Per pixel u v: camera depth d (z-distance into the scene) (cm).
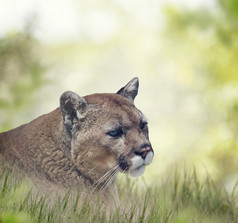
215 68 2577
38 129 970
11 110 1251
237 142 2462
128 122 978
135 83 1072
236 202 1199
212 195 1180
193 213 1008
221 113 2611
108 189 995
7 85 1327
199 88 2691
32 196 885
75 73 3728
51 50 3556
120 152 967
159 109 3469
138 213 969
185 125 3014
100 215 898
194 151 2678
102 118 967
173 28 2645
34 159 942
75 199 926
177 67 2920
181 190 1147
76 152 960
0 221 690
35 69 1259
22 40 1347
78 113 959
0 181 875
